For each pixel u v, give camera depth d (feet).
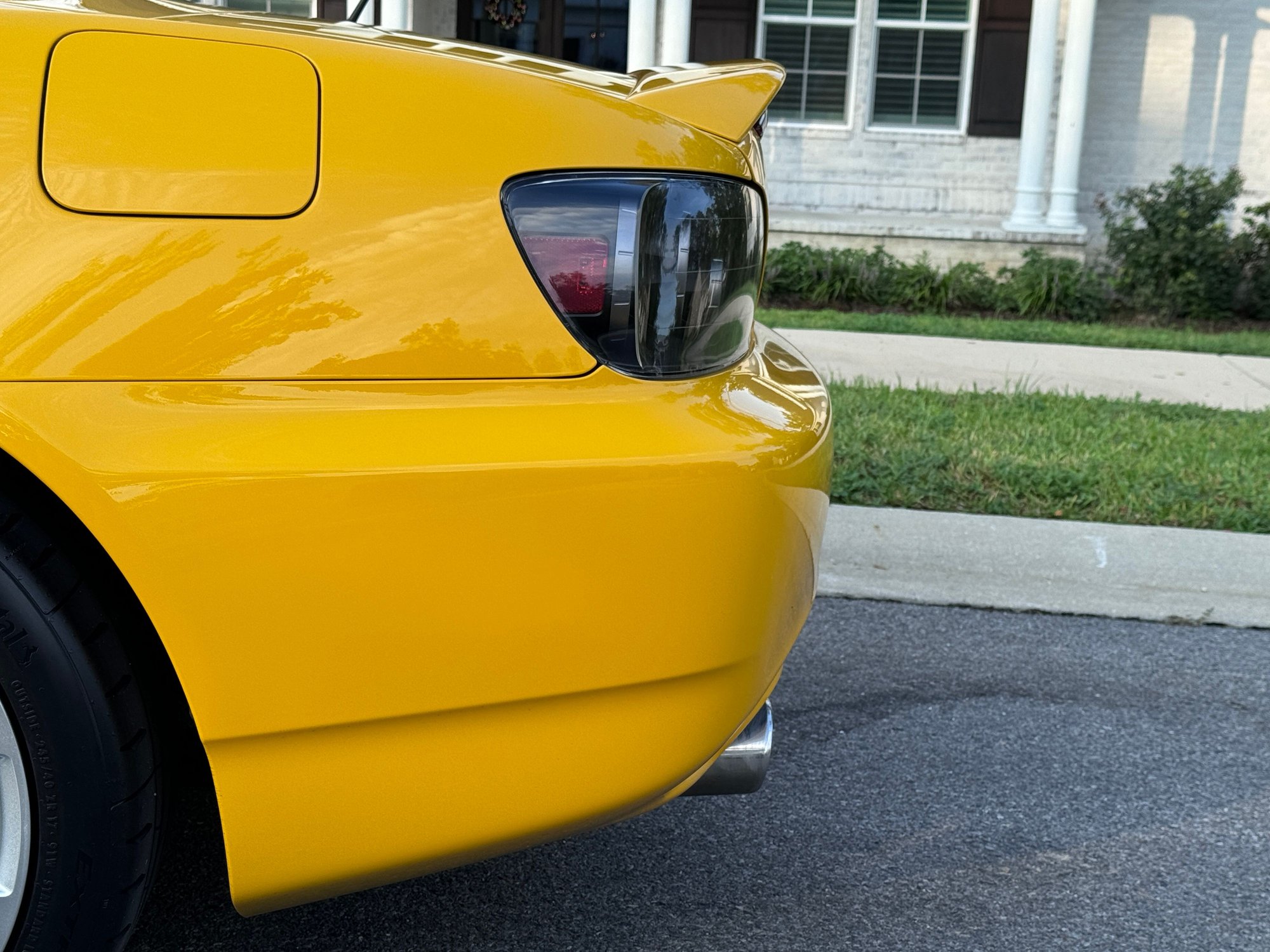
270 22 5.72
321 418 4.72
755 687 5.64
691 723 5.35
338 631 4.75
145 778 4.91
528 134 5.04
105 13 5.00
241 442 4.62
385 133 4.90
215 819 7.54
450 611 4.85
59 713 4.68
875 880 7.48
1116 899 7.38
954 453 16.61
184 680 4.67
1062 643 11.53
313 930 6.66
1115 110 42.27
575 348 5.03
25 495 4.76
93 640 4.73
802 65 41.91
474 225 4.94
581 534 4.93
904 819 8.24
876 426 17.95
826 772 8.86
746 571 5.28
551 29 42.86
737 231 5.54
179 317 4.66
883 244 36.91
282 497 4.62
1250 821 8.41
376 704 4.85
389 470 4.70
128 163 4.68
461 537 4.80
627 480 4.96
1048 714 9.99
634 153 5.19
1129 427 18.81
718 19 41.32
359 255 4.83
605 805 5.29
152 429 4.57
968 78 41.63
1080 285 33.96
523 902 7.06
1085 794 8.69
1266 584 13.00
